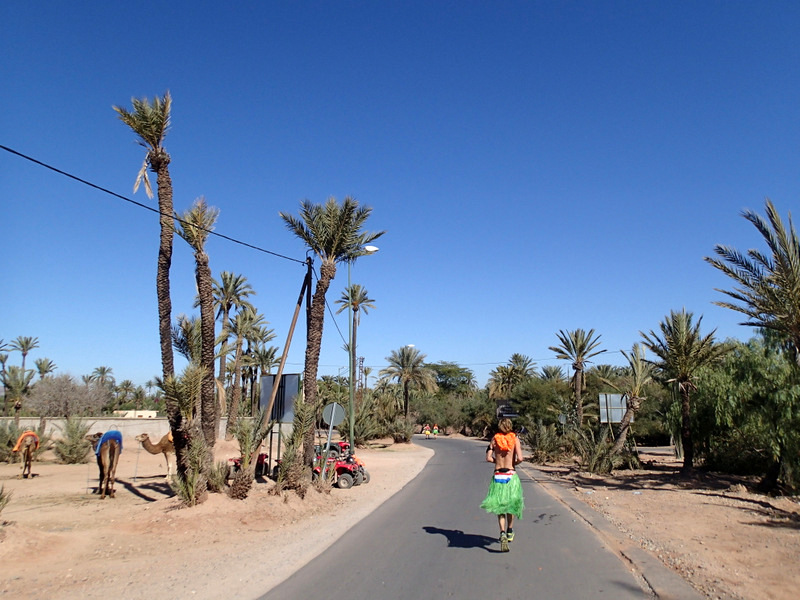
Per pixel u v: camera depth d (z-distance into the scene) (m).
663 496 15.30
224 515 11.45
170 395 12.27
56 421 35.38
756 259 14.63
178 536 10.16
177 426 12.48
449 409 74.50
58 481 18.55
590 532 10.33
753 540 9.27
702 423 21.52
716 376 19.33
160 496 14.98
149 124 13.01
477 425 68.44
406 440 47.62
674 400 22.86
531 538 9.80
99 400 41.22
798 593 6.32
